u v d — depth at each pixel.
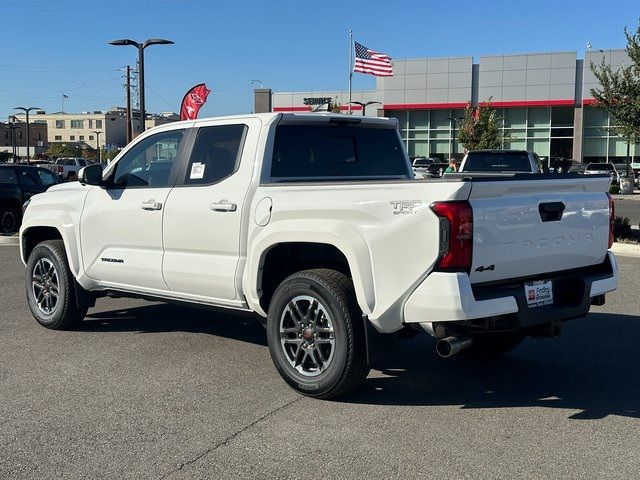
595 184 5.06
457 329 4.36
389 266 4.39
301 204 4.82
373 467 3.78
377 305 4.46
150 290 6.06
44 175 18.11
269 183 5.26
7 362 5.82
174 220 5.68
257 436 4.22
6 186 16.97
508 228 4.38
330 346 4.76
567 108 44.38
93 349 6.23
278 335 5.00
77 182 6.97
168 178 5.91
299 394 4.98
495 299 4.29
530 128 45.28
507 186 4.34
